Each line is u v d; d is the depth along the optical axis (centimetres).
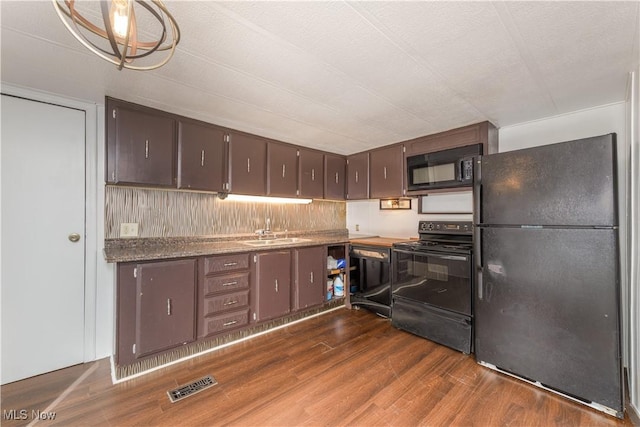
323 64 169
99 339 231
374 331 282
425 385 191
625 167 217
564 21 132
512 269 198
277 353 236
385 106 231
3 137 195
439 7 123
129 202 245
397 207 373
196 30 137
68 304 218
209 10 124
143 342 202
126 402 173
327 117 255
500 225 204
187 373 205
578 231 172
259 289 268
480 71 178
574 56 161
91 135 227
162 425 154
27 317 203
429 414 164
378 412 165
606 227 164
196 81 189
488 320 211
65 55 159
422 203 346
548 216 183
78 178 222
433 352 238
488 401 175
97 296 230
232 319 249
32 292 204
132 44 92
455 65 171
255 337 268
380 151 354
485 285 212
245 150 291
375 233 399
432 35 143
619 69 175
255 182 298
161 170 235
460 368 212
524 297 193
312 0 119
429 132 299
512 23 134
